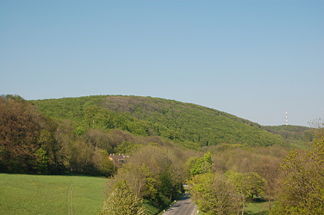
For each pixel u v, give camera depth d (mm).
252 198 93875
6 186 66375
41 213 54312
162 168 99438
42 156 97500
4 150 87625
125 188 42812
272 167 95938
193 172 128875
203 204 64000
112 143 167000
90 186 85438
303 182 33531
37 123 106000
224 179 68938
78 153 119125
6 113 94312
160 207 90188
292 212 32781
